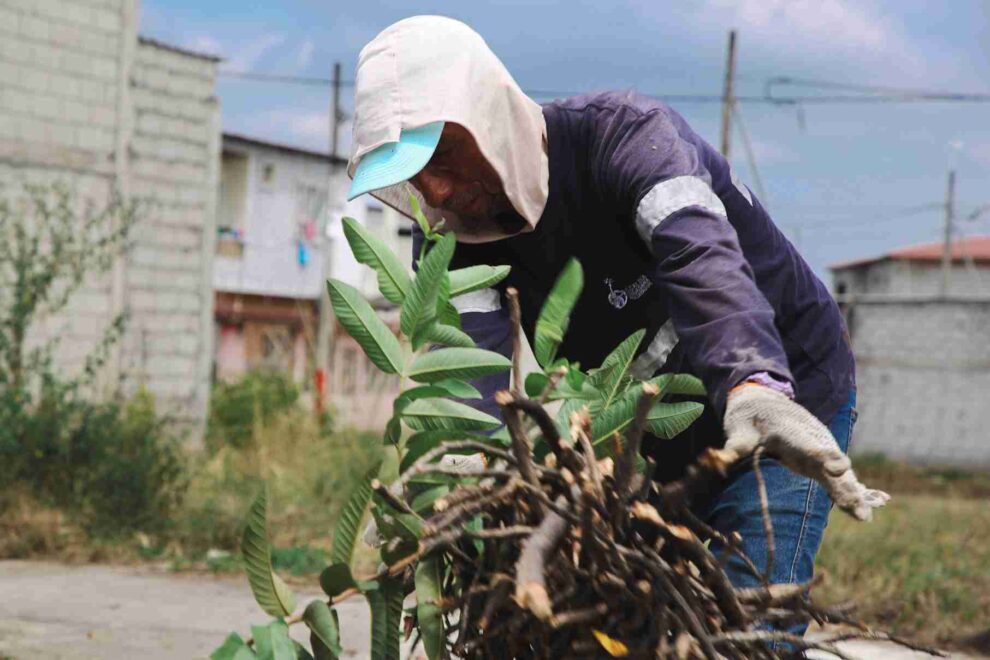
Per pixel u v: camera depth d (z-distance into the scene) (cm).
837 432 289
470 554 214
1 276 1123
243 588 692
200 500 929
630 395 210
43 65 1272
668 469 284
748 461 267
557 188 265
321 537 842
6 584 679
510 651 206
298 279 2830
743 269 225
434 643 206
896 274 3894
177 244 1423
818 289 289
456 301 286
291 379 1623
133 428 941
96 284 1317
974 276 3850
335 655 213
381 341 217
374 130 243
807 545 267
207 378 1453
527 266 280
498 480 203
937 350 3086
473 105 247
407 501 214
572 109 265
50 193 1275
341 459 1109
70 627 565
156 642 538
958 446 3059
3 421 879
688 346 219
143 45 1386
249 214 2734
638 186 246
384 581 216
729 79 2678
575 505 191
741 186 275
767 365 205
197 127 1445
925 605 689
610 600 193
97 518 839
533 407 194
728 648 196
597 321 280
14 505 840
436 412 212
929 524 1138
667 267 230
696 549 195
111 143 1338
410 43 248
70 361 1285
